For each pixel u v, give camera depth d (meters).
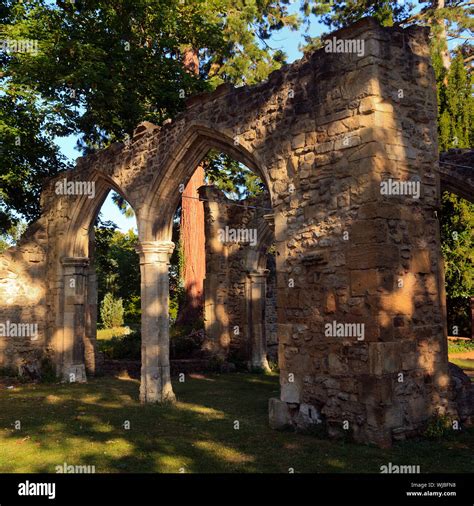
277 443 6.32
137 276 31.58
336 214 6.71
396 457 5.57
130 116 15.39
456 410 6.81
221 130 8.47
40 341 13.13
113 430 7.12
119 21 15.19
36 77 14.13
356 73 6.59
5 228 17.05
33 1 15.19
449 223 18.19
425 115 6.97
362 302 6.29
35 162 15.82
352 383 6.33
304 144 7.19
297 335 7.12
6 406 9.02
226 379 12.90
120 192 11.23
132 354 15.52
